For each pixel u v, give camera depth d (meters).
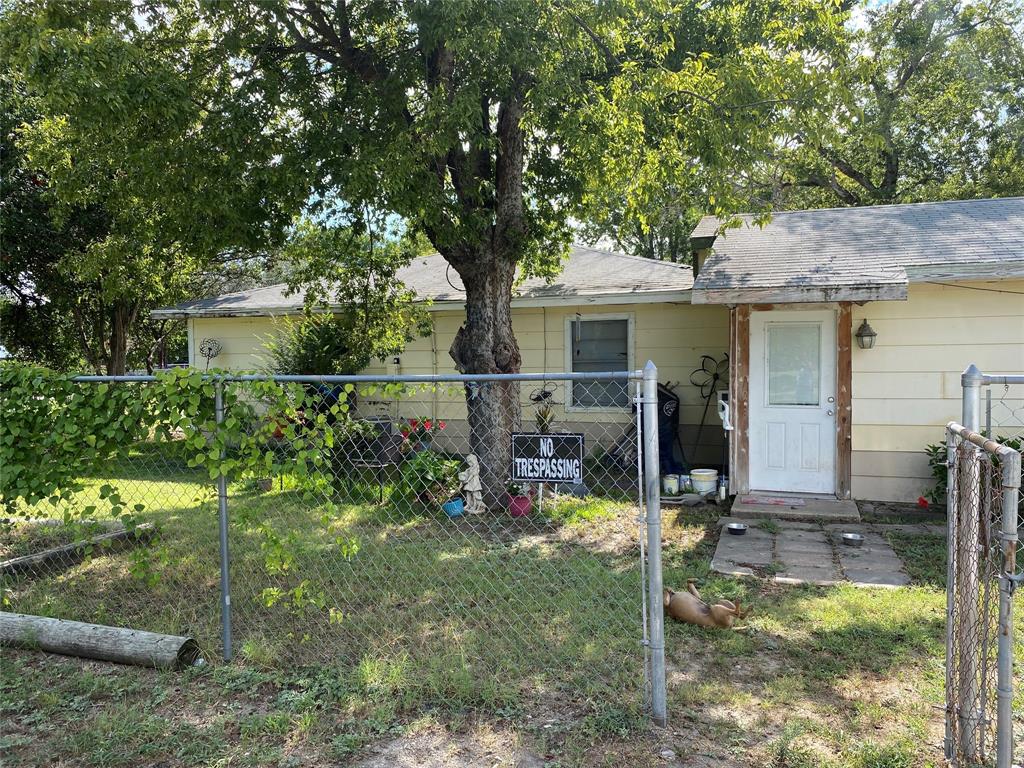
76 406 4.33
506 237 7.89
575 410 11.11
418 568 5.53
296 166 6.86
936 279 6.94
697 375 10.46
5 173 13.06
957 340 7.25
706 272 7.66
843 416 7.60
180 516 7.30
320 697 3.43
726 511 7.61
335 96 7.77
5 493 4.50
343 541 4.37
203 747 3.02
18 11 6.01
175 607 4.73
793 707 3.33
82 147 7.23
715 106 7.15
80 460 4.38
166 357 25.66
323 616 4.55
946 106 19.27
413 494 7.75
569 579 5.22
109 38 5.82
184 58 7.66
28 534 6.63
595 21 6.91
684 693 3.42
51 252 14.56
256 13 7.12
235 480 4.00
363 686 3.49
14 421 4.46
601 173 8.01
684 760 2.88
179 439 4.19
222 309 12.98
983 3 18.70
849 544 6.23
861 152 20.36
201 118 7.16
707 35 8.76
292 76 7.59
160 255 8.92
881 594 4.92
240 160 6.83
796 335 7.78
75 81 5.45
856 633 4.21
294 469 3.95
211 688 3.58
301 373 11.53
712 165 7.21
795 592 5.00
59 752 3.02
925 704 3.34
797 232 8.92
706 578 5.34
